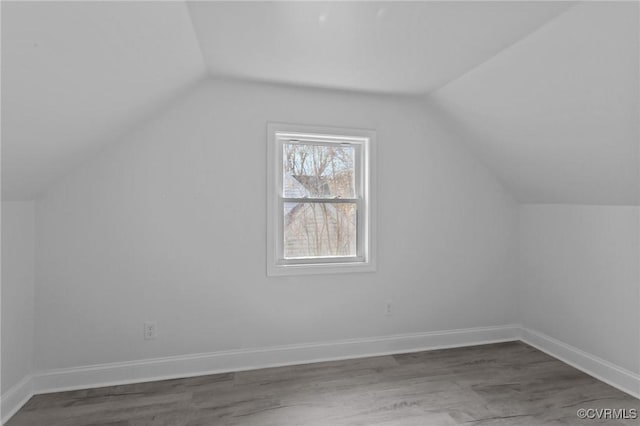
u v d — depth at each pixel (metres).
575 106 2.03
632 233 2.35
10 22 1.04
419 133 3.07
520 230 3.32
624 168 2.12
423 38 1.96
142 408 2.13
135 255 2.49
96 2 1.19
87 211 2.40
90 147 2.24
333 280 2.87
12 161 1.71
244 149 2.68
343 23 1.82
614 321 2.46
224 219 2.65
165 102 2.45
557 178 2.68
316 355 2.82
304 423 1.99
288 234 2.84
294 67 2.39
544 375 2.58
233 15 1.74
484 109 2.63
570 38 1.74
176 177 2.56
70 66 1.41
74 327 2.39
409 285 3.05
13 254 2.11
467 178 3.20
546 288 3.06
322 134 2.81
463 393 2.32
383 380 2.50
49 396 2.27
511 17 1.73
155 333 2.53
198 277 2.61
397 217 3.02
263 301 2.73
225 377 2.54
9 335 2.07
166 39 1.74
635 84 1.67
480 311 3.25
